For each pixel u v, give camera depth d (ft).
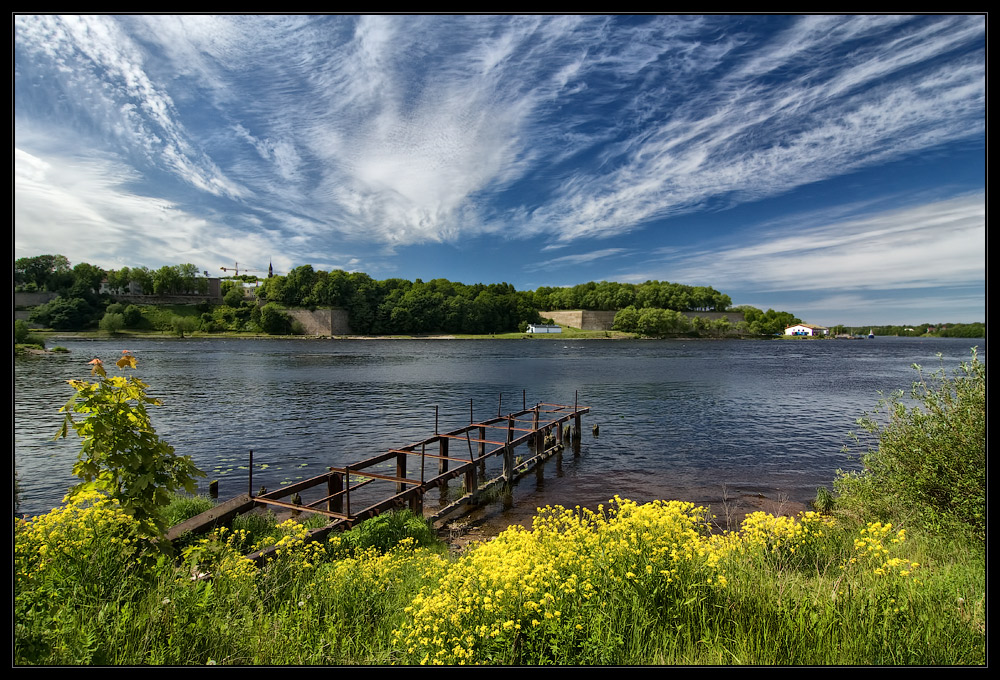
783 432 85.51
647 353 320.09
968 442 23.26
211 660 13.08
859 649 13.85
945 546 21.76
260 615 16.44
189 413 100.01
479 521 46.52
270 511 37.37
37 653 12.28
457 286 640.17
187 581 17.54
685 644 14.48
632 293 619.67
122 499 17.63
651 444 77.61
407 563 26.17
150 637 13.88
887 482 28.35
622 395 130.72
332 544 30.78
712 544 20.68
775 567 20.38
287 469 62.13
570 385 150.61
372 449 72.69
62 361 193.06
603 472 62.85
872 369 214.28
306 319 496.64
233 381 153.17
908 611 15.23
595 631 14.20
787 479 58.59
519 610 14.97
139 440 17.93
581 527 20.88
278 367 202.90
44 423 86.99
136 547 18.29
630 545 18.16
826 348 430.61
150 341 372.38
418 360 249.96
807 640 14.53
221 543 25.99
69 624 13.58
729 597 16.72
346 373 182.50
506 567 15.80
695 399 123.85
